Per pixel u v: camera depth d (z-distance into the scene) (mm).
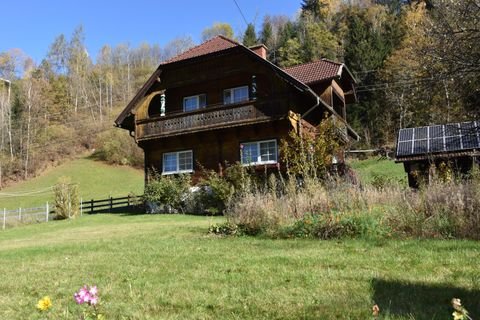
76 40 86812
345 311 4230
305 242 9023
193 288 5652
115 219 21078
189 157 23266
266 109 20562
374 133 48562
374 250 7523
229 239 10320
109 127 68500
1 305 5504
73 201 26828
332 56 57125
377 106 48844
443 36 15211
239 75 23328
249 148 21625
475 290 4711
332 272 6012
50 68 82625
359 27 56031
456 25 15055
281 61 59656
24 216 27297
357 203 10438
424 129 21328
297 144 18172
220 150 22281
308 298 4812
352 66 52219
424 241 8070
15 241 14734
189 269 6938
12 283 6820
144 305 4996
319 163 16828
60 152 62438
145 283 6121
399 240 8398
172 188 21938
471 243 7590
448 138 19766
